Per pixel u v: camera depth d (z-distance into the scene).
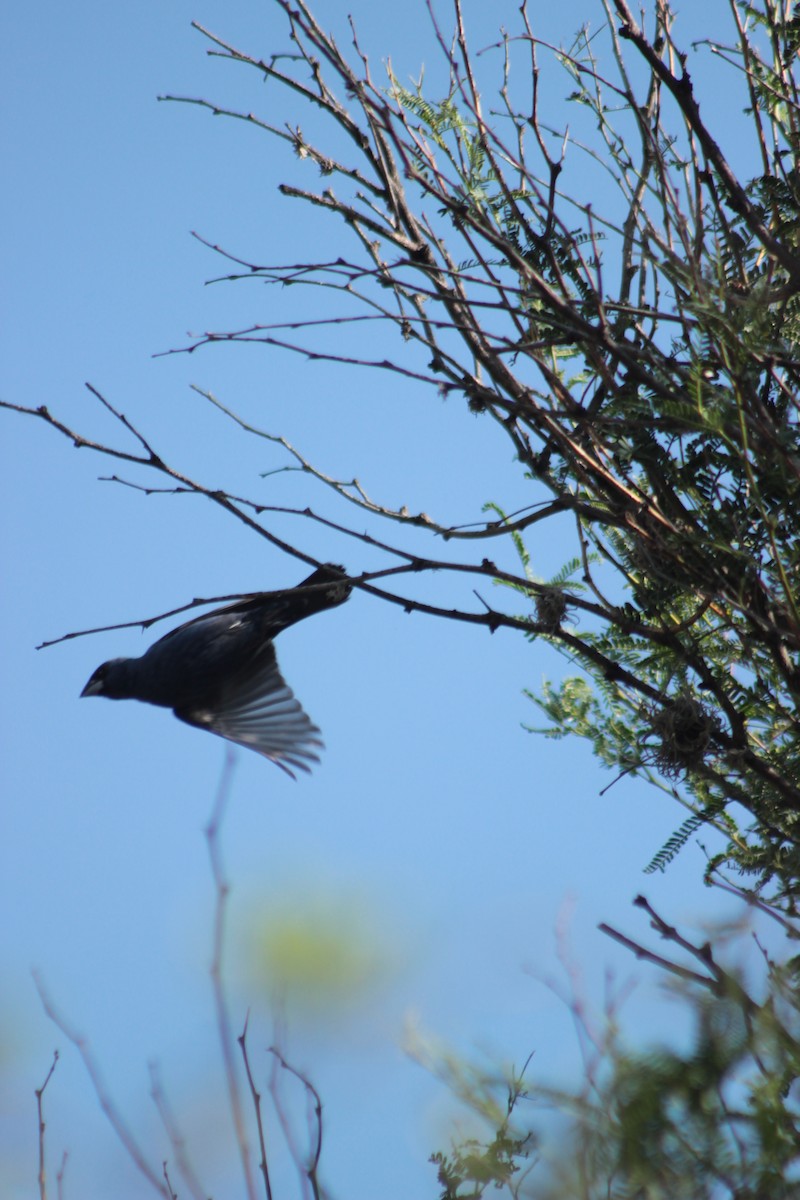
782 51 8.63
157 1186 6.05
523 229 8.45
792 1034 4.83
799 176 8.23
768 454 7.50
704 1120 4.72
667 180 7.79
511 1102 5.38
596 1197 4.72
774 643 8.06
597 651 8.88
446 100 9.10
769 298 7.30
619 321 8.26
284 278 8.27
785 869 7.97
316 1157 5.67
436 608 8.59
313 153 8.88
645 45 7.98
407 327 8.66
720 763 8.65
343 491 8.74
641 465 8.19
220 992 5.90
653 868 8.26
